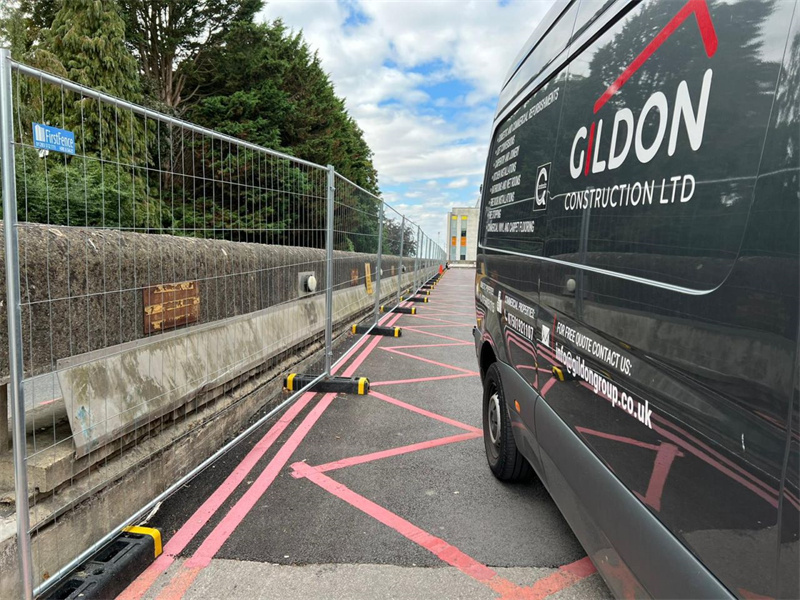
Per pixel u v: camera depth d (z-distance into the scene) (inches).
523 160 116.4
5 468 92.0
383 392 225.5
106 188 98.2
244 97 753.0
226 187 141.7
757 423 38.6
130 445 117.1
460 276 1482.5
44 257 93.8
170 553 105.6
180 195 120.7
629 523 59.3
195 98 844.6
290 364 227.1
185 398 138.2
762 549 37.7
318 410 199.0
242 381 179.5
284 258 201.6
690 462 47.3
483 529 115.2
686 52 51.9
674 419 50.1
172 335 135.0
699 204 47.4
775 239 37.7
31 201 88.1
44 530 88.2
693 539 46.7
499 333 134.2
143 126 107.1
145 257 122.7
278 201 174.9
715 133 45.9
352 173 1263.5
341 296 276.1
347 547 107.9
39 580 86.0
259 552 106.0
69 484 96.7
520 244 114.6
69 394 98.0
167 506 125.3
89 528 99.0
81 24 591.8
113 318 112.0
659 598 52.1
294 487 135.5
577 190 79.4
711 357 44.4
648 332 55.6
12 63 74.8
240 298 171.3
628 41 65.9
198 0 762.2
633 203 60.6
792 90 37.6
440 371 269.6
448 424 185.5
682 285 49.5
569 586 95.8
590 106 76.4
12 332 76.0
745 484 39.8
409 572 99.6
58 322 97.2
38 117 80.5
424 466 149.2
